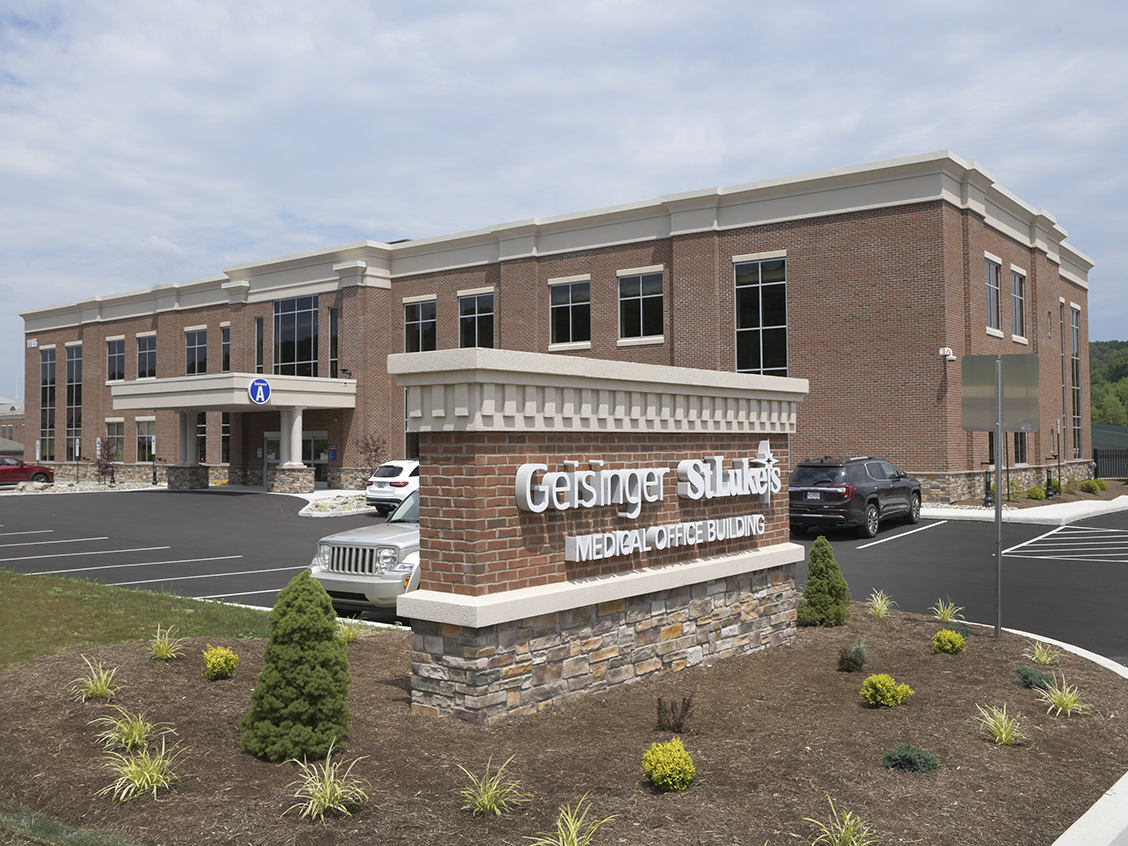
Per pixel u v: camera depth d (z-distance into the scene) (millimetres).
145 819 4859
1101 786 5602
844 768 5680
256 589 14227
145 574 15844
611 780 5445
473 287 37875
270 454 42781
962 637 9531
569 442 7500
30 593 11320
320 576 11492
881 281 27781
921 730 6543
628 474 7930
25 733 6098
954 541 20078
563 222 34875
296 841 4602
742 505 9758
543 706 7129
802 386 10648
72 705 6637
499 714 6738
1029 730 6625
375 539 11328
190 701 6926
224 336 46344
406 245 39375
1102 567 16281
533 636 7070
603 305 34188
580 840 4523
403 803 5098
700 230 31422
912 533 21547
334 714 6004
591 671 7605
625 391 8047
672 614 8555
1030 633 10805
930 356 26859
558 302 35625
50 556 18250
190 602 11703
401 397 39938
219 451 45406
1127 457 48594
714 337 31109
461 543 6746
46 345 56312
